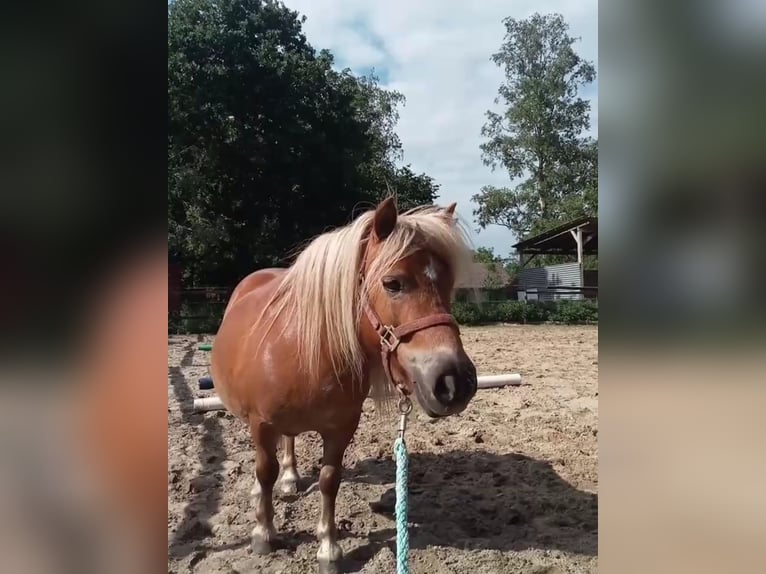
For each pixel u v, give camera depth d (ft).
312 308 8.91
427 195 94.63
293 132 69.21
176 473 13.98
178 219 70.79
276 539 10.40
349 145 76.79
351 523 11.53
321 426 9.47
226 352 10.74
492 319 65.98
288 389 9.12
